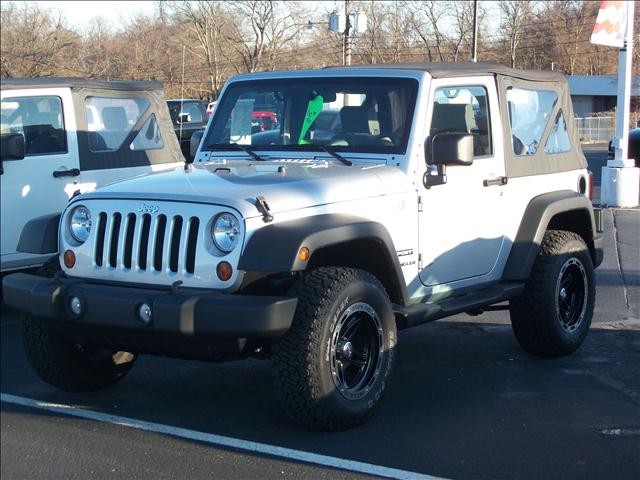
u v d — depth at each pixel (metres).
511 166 6.31
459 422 5.28
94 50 44.69
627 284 9.49
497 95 6.25
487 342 7.23
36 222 5.47
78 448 5.00
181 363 6.73
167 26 45.78
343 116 5.82
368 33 49.22
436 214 5.68
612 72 56.59
